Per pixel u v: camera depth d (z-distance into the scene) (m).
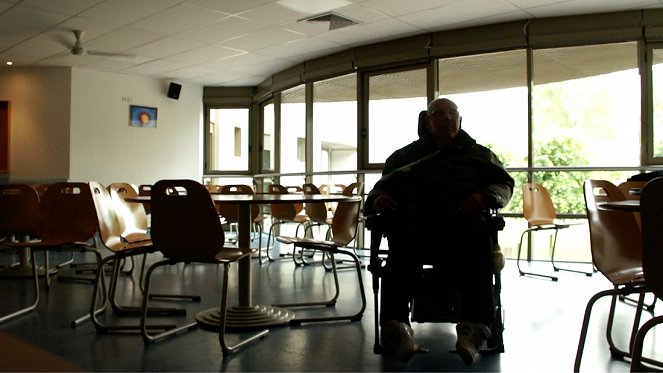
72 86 7.94
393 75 6.76
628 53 5.60
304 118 7.92
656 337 2.70
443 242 2.20
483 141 6.19
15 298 3.62
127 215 3.68
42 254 5.95
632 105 5.56
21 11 5.48
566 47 5.77
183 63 7.78
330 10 5.44
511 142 6.01
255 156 9.50
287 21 5.81
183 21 5.81
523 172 5.91
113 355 2.39
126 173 8.48
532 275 4.67
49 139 7.93
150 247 2.78
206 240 2.38
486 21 5.84
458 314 2.19
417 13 5.54
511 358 2.36
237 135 9.65
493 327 2.42
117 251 2.78
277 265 5.32
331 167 7.46
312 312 3.26
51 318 3.07
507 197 2.20
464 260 2.18
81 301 3.54
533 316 3.15
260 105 9.48
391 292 2.22
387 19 5.75
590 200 2.08
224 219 5.44
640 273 1.96
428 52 6.27
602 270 1.97
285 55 7.34
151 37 6.43
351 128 7.16
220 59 7.55
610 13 5.50
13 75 7.93
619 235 2.15
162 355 2.39
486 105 6.17
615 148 5.63
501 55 6.08
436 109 2.41
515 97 5.98
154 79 8.81
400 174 2.36
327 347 2.53
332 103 7.48
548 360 2.33
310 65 7.62
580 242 5.60
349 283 4.30
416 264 2.22
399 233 2.24
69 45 6.78
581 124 5.79
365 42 6.71
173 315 3.16
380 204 2.23
